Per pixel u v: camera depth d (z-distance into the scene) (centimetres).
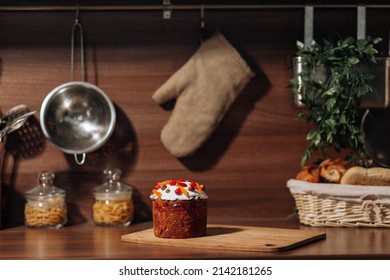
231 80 221
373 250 176
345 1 225
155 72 226
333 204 207
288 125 228
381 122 224
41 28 225
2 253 177
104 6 224
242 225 214
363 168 207
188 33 227
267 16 227
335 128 208
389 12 228
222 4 225
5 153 225
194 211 188
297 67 215
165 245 185
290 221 224
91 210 224
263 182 229
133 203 226
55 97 222
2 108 226
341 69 207
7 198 226
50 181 217
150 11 226
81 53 226
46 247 184
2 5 223
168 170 227
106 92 227
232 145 228
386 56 227
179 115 222
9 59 225
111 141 227
